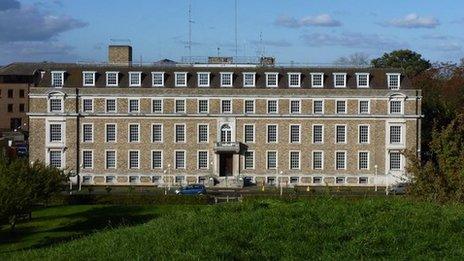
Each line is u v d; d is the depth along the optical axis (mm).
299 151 123750
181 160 124125
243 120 123688
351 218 36188
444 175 46906
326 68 125438
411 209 38094
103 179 123750
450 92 150875
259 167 123938
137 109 123688
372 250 31516
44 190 76875
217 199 91312
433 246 32219
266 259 30031
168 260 28922
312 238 32875
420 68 199750
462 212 37625
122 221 71125
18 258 33031
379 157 123125
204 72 124062
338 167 123938
